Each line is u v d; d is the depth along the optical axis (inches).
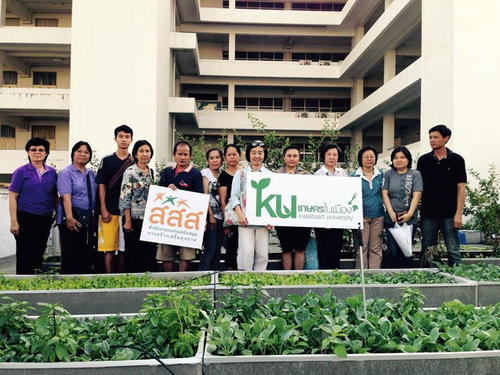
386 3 1036.5
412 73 811.4
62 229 242.1
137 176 239.1
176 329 118.4
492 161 645.9
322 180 229.1
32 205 243.6
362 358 104.7
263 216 226.4
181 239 231.9
